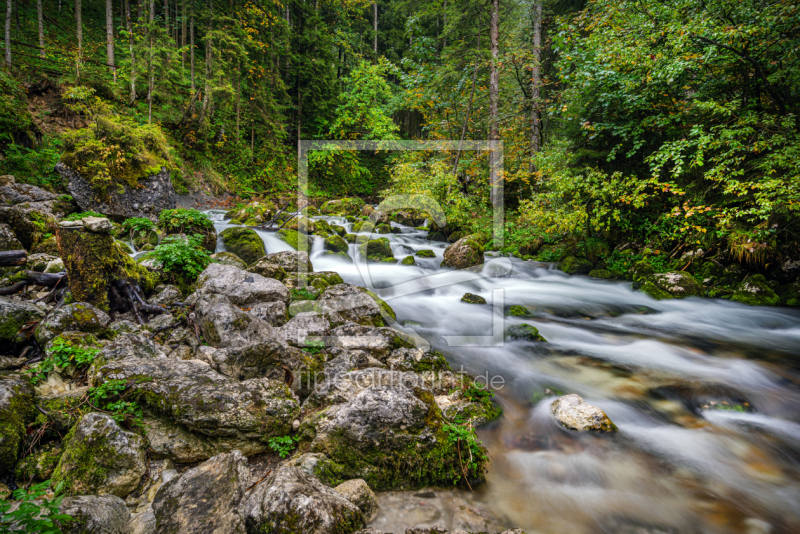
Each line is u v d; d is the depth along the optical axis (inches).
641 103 382.9
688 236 404.8
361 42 1122.7
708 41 321.1
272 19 841.5
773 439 155.4
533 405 177.6
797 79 314.3
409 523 110.0
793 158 286.0
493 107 528.1
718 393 188.5
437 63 624.1
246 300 214.2
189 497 101.0
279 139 845.8
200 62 834.8
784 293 344.5
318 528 92.2
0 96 470.6
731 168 346.6
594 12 444.8
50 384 136.3
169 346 178.1
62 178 398.3
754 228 347.3
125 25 836.0
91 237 190.7
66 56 660.1
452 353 230.7
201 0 770.2
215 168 741.3
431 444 128.3
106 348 148.9
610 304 347.6
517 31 652.1
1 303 159.2
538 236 498.0
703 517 116.1
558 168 452.4
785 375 211.6
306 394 162.6
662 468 137.9
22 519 77.0
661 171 416.8
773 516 116.2
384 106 864.3
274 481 100.9
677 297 361.1
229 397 130.1
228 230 401.1
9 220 286.0
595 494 125.0
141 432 122.6
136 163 446.9
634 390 191.6
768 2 309.9
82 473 104.4
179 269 261.1
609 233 471.8
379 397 131.1
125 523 96.0
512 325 268.8
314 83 858.8
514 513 116.2
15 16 691.4
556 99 576.4
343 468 122.3
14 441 107.0
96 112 547.5
